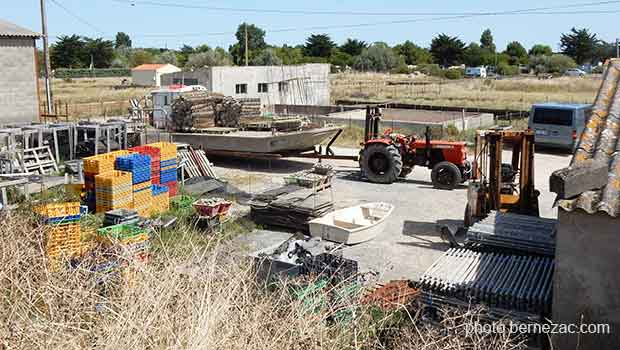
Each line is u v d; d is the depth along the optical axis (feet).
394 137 52.06
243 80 102.17
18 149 50.03
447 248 33.91
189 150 51.47
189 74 99.14
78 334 12.37
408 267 30.89
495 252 25.81
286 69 109.60
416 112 95.66
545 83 169.27
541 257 24.67
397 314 20.76
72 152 55.67
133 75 199.82
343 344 15.06
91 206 37.76
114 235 23.22
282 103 109.70
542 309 20.20
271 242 31.73
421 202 44.65
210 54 225.56
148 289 12.75
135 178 37.50
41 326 12.32
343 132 76.59
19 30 69.26
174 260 14.40
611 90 24.26
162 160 42.16
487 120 84.99
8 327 12.59
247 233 34.22
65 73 232.12
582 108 64.49
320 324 14.05
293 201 37.11
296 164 61.16
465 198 45.91
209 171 51.65
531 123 66.23
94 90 155.43
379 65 265.34
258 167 59.16
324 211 36.99
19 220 19.07
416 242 35.04
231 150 58.08
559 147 65.31
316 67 115.44
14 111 69.21
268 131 59.31
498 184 35.22
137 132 59.62
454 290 21.34
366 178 52.70
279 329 13.12
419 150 50.93
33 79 70.74
